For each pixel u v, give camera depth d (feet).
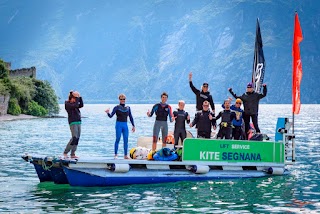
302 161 140.26
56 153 157.28
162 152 98.58
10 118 398.62
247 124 110.73
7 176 109.40
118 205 80.33
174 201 83.35
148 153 99.14
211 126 107.34
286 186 97.14
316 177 108.06
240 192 90.99
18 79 460.55
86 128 314.96
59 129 286.05
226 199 85.25
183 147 99.25
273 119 474.08
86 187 92.94
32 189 93.20
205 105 104.73
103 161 92.84
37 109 455.63
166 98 102.17
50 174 100.07
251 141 105.70
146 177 95.61
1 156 149.28
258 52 124.67
